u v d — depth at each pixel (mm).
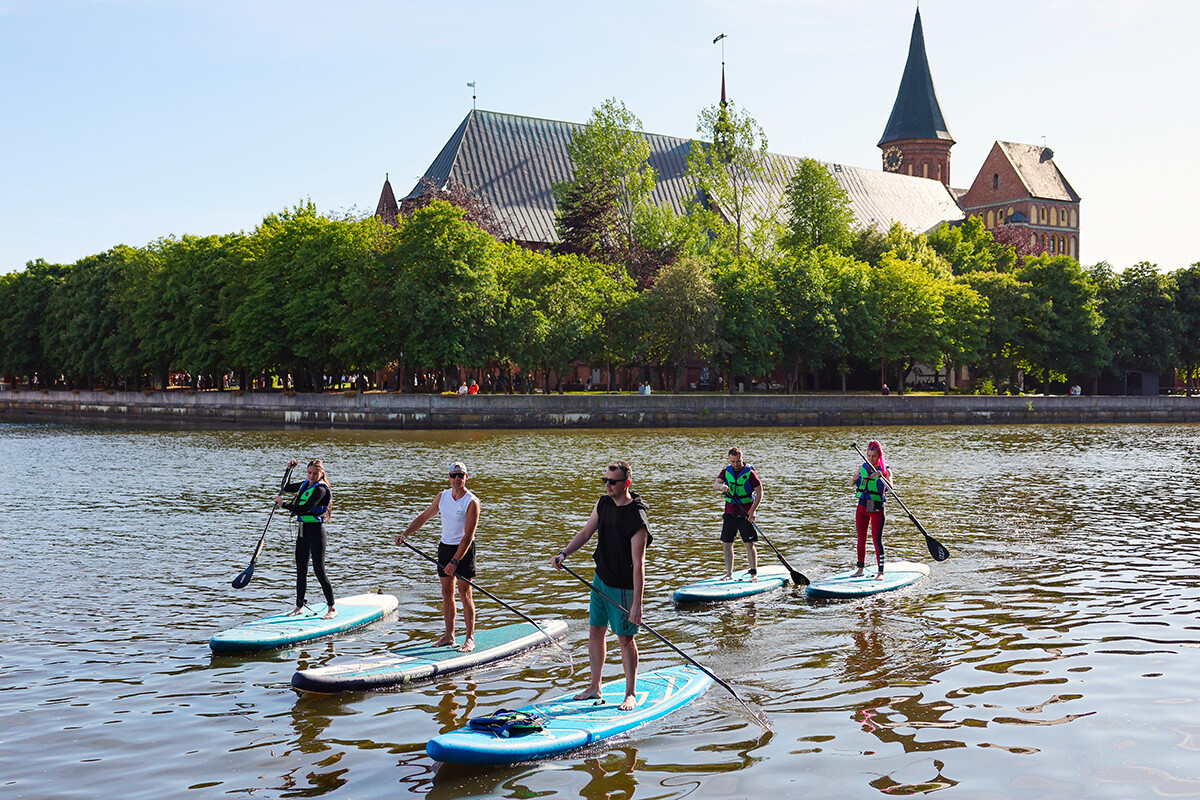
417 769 8305
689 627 12891
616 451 45344
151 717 9578
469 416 64438
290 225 71938
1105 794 7680
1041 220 165875
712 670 10977
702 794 7742
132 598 14734
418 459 40438
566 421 66250
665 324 78812
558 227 101562
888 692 10188
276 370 77250
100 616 13609
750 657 11484
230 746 8820
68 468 36656
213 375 93312
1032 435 61906
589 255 97125
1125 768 8180
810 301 85562
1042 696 10031
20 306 103375
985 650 11727
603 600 9648
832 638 12305
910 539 20031
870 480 15711
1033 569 16703
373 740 8977
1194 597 14523
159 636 12547
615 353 80188
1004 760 8367
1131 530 21172
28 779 8102
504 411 64875
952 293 93062
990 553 18281
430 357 66625
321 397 68438
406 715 9633
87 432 63156
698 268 79688
